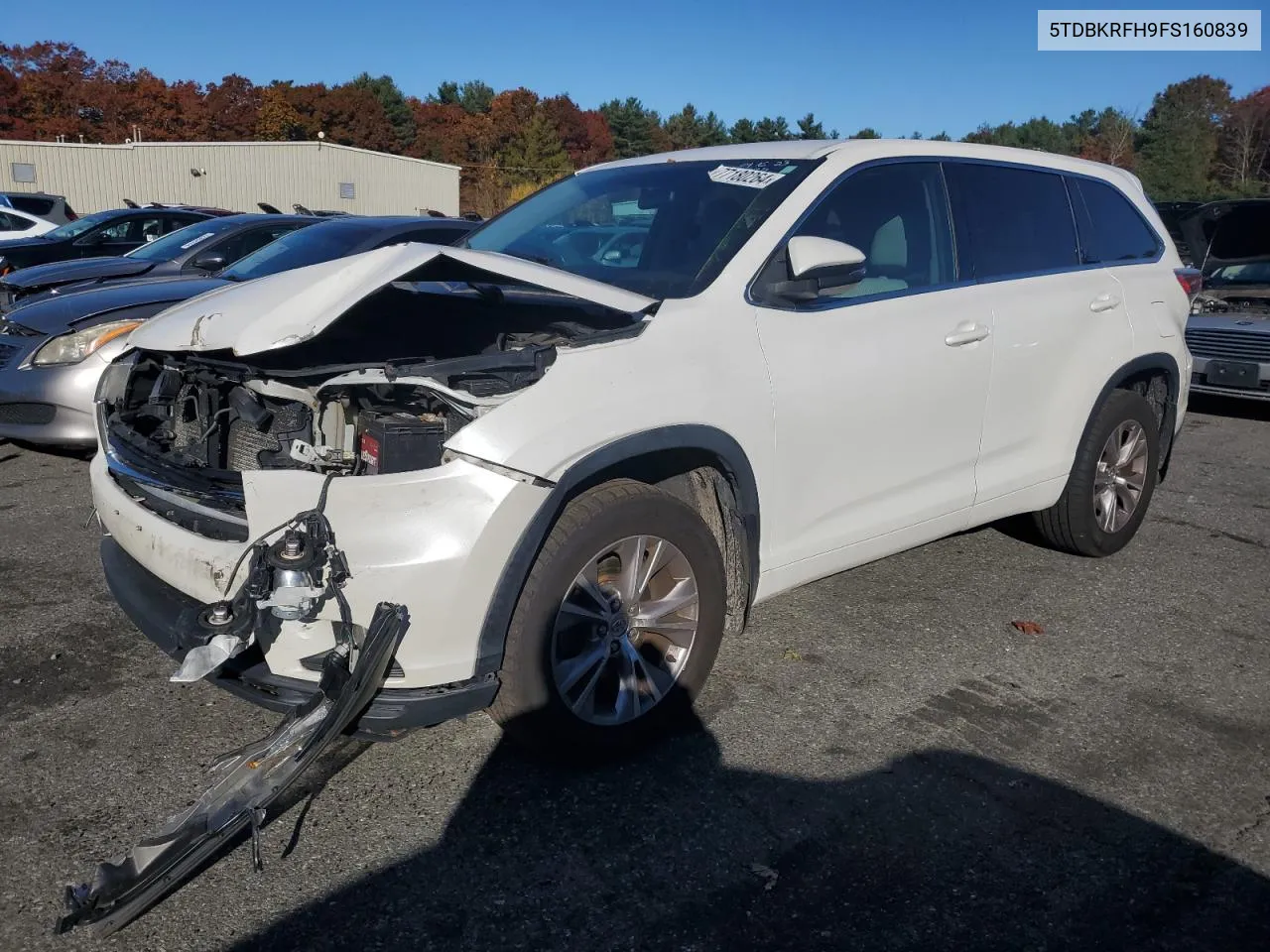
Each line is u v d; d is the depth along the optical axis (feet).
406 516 8.88
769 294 11.58
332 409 10.53
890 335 12.47
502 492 9.06
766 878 9.11
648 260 12.44
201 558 9.41
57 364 19.83
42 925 8.32
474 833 9.60
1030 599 15.47
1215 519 20.03
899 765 10.88
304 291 10.62
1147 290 16.52
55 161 118.52
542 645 9.65
